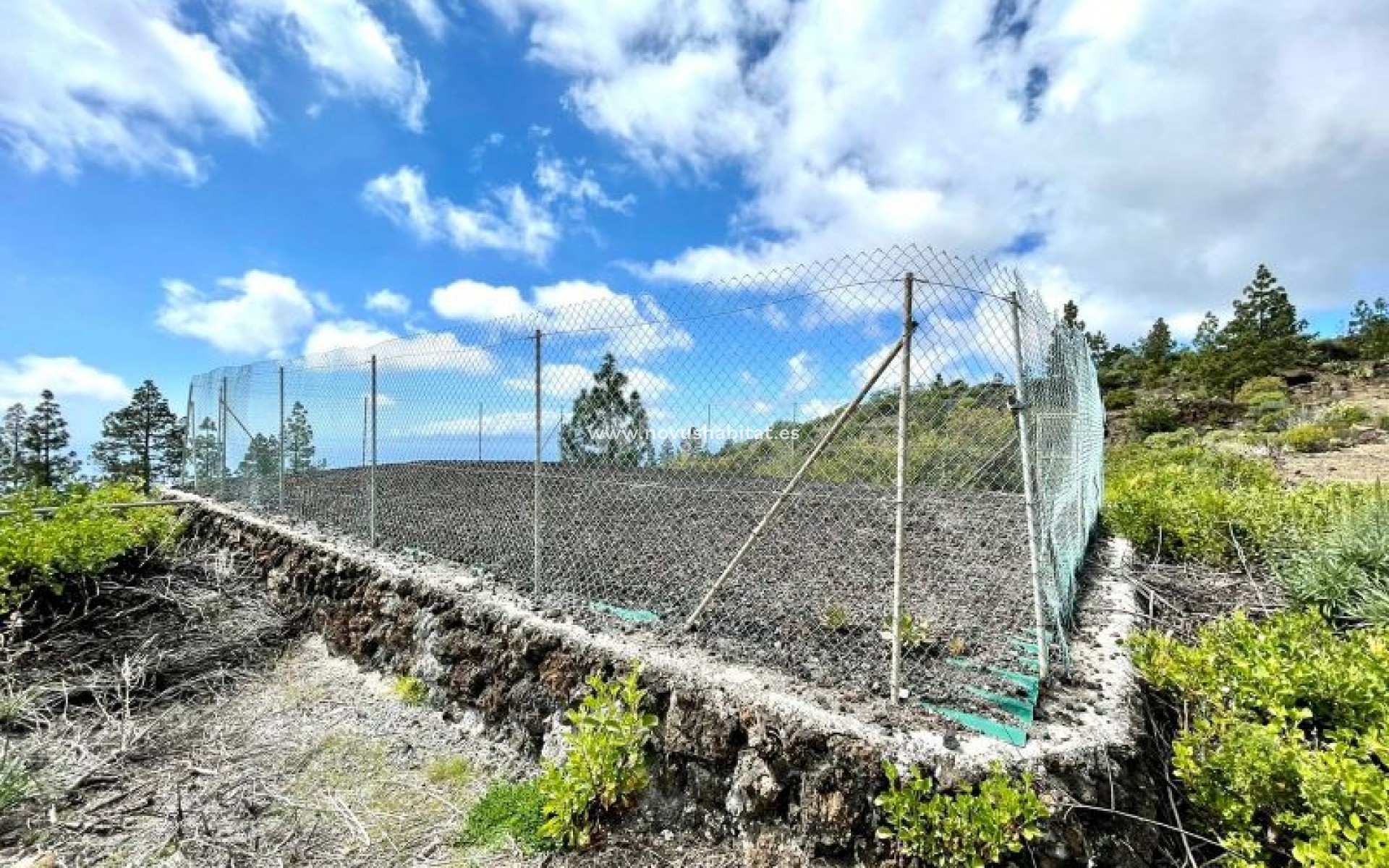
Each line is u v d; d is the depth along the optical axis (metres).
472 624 3.61
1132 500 6.24
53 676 3.85
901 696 2.38
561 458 3.67
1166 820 2.14
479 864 2.46
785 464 2.94
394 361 5.23
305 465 6.59
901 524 2.34
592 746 2.48
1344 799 1.83
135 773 3.15
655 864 2.34
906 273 2.32
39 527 4.80
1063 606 3.21
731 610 3.40
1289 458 13.05
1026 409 2.51
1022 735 2.10
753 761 2.31
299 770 3.17
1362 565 4.05
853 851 2.05
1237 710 2.36
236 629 4.74
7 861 2.49
